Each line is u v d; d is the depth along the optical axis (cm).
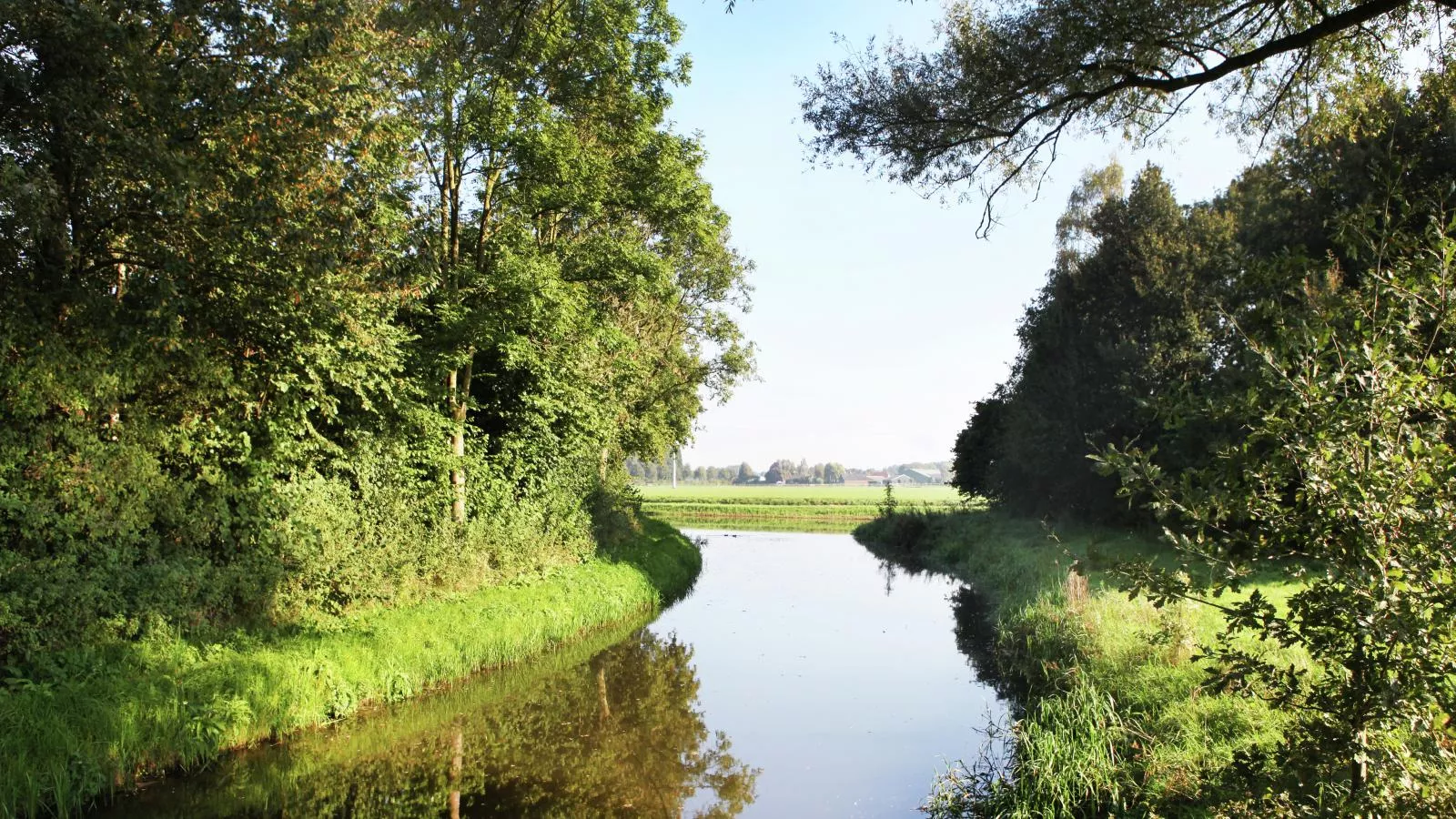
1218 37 752
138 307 888
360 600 1169
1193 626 972
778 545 4175
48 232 810
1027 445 2995
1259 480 384
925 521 4119
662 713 1077
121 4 791
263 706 859
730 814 753
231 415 1055
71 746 681
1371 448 353
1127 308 2747
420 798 766
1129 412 2417
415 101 1223
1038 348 3188
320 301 1016
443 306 1404
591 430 1927
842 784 823
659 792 804
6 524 796
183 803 724
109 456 871
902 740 960
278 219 909
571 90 1508
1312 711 391
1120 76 773
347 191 955
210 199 895
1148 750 717
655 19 1599
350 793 771
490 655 1223
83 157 802
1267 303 404
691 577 2525
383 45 996
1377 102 838
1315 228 1859
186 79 852
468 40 819
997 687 1191
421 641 1141
